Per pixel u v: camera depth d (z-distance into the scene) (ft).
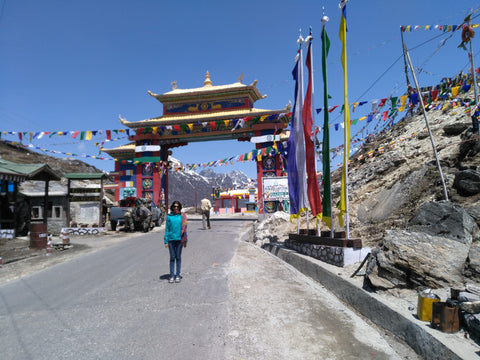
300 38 34.37
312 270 25.84
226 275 25.61
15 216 51.90
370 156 55.31
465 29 23.31
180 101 93.97
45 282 24.68
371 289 18.07
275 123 85.71
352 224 35.40
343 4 26.73
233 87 90.17
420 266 17.04
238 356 12.52
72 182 93.04
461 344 11.24
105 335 14.51
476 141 29.27
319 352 12.89
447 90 26.16
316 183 31.07
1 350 13.26
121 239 51.24
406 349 13.21
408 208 29.12
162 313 17.21
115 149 105.50
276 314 17.03
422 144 43.73
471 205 22.27
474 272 15.90
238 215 138.62
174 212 24.04
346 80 26.78
